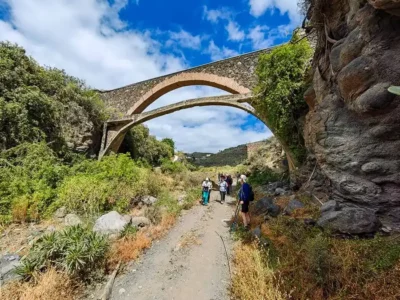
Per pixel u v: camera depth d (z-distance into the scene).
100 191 8.21
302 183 9.41
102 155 16.80
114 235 6.00
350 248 3.73
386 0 3.27
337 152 5.39
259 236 5.39
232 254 5.27
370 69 4.18
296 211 6.52
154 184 10.88
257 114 12.12
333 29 6.00
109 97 23.02
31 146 9.83
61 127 13.11
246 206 6.59
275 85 10.45
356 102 4.52
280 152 19.98
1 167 8.51
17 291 3.64
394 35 3.91
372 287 2.90
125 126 16.92
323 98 6.42
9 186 7.44
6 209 6.80
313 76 7.56
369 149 4.67
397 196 4.37
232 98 12.84
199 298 3.79
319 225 4.89
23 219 6.67
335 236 4.42
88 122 16.02
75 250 4.15
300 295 3.24
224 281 4.25
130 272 4.67
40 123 11.40
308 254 3.68
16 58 11.67
